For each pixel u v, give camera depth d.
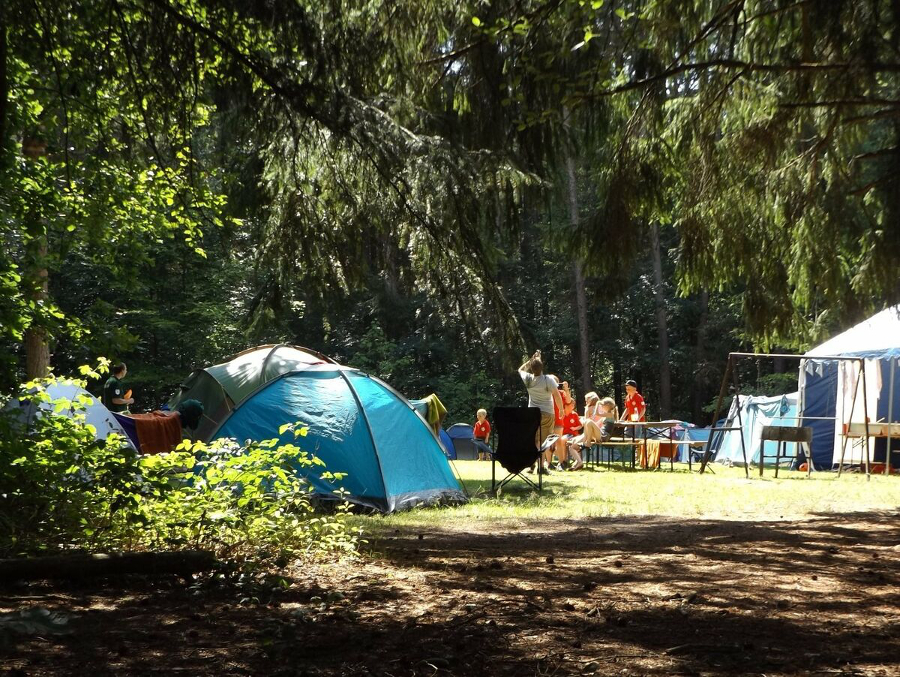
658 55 7.70
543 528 8.66
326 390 11.07
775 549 6.92
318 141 6.79
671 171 8.55
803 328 9.73
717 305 38.50
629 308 39.75
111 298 26.23
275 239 7.41
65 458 6.22
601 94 6.72
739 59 7.77
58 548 5.85
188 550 5.64
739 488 13.27
